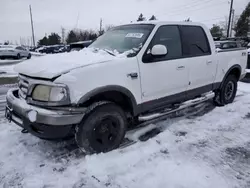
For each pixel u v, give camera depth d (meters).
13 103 2.96
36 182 2.55
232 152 3.22
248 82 8.30
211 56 4.47
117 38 3.80
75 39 54.97
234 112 4.82
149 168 2.81
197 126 4.09
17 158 3.02
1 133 3.72
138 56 3.27
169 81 3.70
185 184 2.52
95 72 2.81
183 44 3.96
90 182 2.56
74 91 2.64
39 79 2.74
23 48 24.38
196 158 3.04
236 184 2.54
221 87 5.02
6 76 10.49
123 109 3.47
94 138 3.02
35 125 2.75
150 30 3.55
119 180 2.59
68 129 2.80
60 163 2.92
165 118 4.47
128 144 3.41
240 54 5.37
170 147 3.32
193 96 4.33
